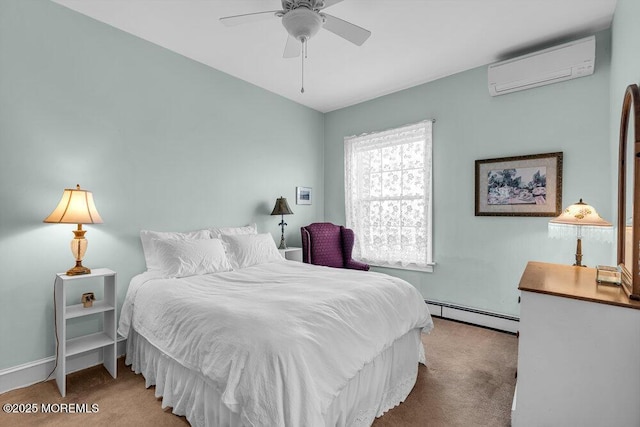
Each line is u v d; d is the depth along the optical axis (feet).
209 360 4.68
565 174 8.72
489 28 8.13
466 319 10.51
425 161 11.35
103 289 7.91
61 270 7.24
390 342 5.91
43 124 6.97
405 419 5.69
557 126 8.83
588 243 8.50
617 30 7.04
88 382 6.84
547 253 9.05
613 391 4.20
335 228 12.81
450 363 7.77
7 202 6.53
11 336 6.60
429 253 11.28
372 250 12.97
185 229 9.68
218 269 8.55
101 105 7.88
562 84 8.75
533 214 9.18
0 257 6.47
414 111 11.86
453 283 10.90
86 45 7.63
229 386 4.20
